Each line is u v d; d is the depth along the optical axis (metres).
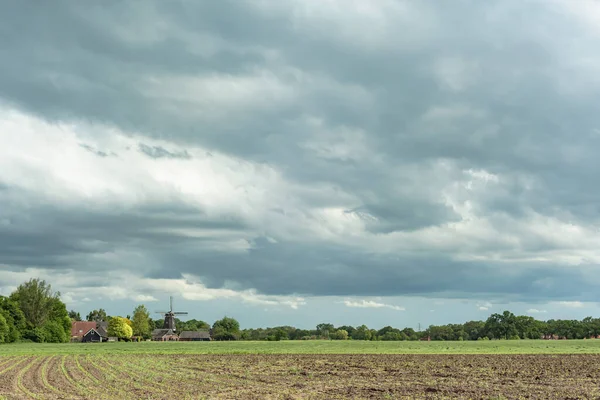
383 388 36.09
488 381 41.50
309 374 47.66
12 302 165.38
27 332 168.00
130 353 89.88
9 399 30.92
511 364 61.41
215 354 86.00
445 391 34.31
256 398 30.55
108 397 31.36
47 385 38.59
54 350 104.50
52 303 178.12
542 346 122.38
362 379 42.94
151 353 89.69
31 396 32.31
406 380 42.34
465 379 43.16
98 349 108.75
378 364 61.41
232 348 111.44
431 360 69.31
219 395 32.06
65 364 61.38
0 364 62.25
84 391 34.72
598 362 64.81
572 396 31.81
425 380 42.31
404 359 71.50
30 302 171.75
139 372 49.53
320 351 96.50
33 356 80.31
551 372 50.12
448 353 88.81
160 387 36.75
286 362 65.00
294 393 33.19
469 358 73.88
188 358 73.81
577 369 53.81
